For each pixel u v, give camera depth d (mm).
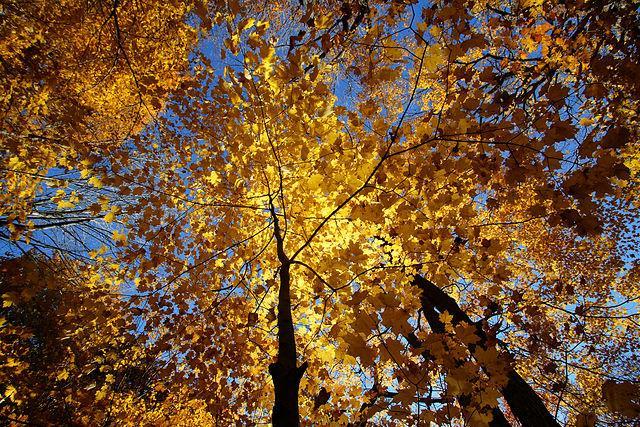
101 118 6344
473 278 3557
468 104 2488
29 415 5113
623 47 2936
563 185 2307
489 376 2381
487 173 2893
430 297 4617
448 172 2791
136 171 4012
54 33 5250
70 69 5520
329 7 3336
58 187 4410
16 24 4883
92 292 3795
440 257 2908
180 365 4227
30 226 4191
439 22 2287
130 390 6496
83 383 5602
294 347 2207
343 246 3971
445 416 2426
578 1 2838
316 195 3650
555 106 2432
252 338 4047
